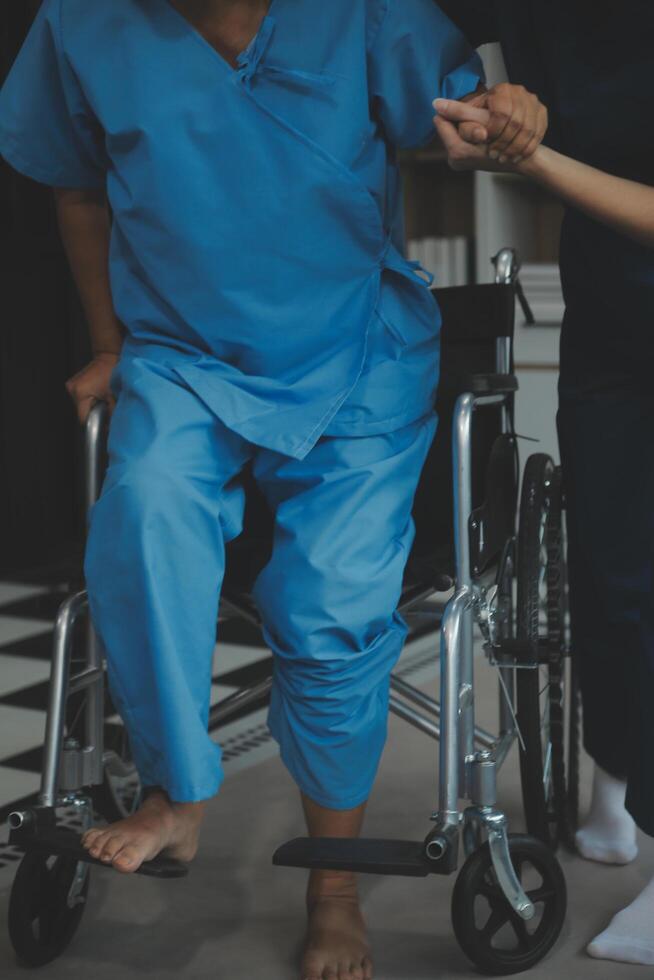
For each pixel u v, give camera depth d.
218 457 1.58
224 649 3.21
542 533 1.93
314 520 1.60
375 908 1.82
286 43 1.60
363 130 1.63
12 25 4.05
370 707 1.59
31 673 3.02
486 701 2.77
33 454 4.23
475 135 1.45
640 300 1.69
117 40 1.60
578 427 1.83
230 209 1.58
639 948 1.64
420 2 1.67
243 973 1.63
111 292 1.75
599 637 1.89
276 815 2.17
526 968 1.63
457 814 1.47
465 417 1.60
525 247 4.29
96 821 2.11
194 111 1.56
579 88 1.64
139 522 1.47
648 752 1.61
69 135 1.71
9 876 1.92
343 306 1.66
